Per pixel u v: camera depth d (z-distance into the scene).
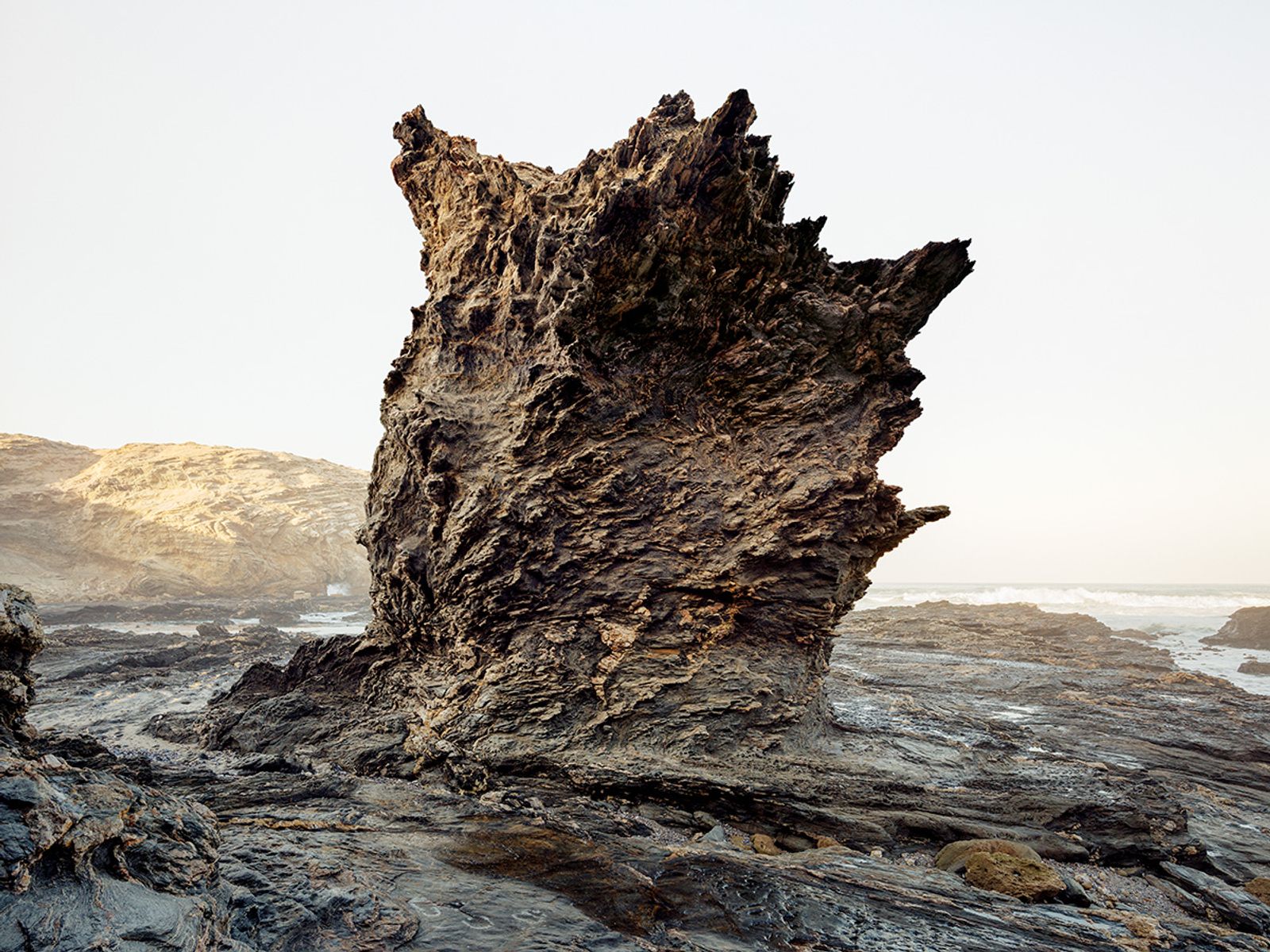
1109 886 8.27
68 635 34.12
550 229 13.32
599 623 12.08
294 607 60.84
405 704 13.45
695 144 11.80
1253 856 9.48
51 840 3.64
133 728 15.66
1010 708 20.33
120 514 73.25
